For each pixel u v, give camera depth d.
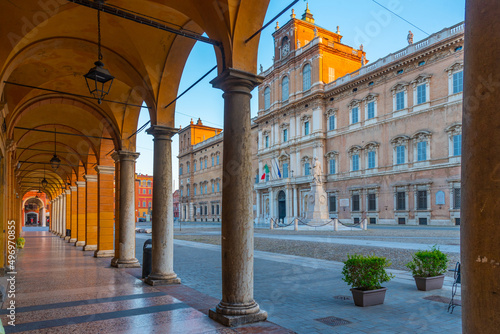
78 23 7.65
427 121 34.28
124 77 9.34
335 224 28.91
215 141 69.50
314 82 46.41
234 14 5.47
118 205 11.62
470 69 2.17
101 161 13.74
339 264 10.67
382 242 16.91
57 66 9.52
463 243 2.18
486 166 2.03
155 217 8.12
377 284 6.12
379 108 38.91
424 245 15.12
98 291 7.21
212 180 70.69
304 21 51.50
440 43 32.78
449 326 4.87
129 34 7.93
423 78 34.66
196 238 23.81
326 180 44.78
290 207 48.88
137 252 16.03
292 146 49.59
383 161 38.28
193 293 7.01
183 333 4.64
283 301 6.30
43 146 18.02
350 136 42.22
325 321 5.12
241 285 5.16
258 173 58.09
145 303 6.21
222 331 4.71
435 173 33.31
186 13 6.43
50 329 4.82
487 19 2.09
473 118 2.12
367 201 39.56
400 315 5.40
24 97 10.03
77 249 16.97
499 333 1.93
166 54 8.23
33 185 30.70
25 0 6.07
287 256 12.71
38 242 21.89
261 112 57.03
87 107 11.55
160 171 8.19
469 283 2.09
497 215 1.97
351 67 48.91
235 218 5.22
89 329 4.81
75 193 21.86
